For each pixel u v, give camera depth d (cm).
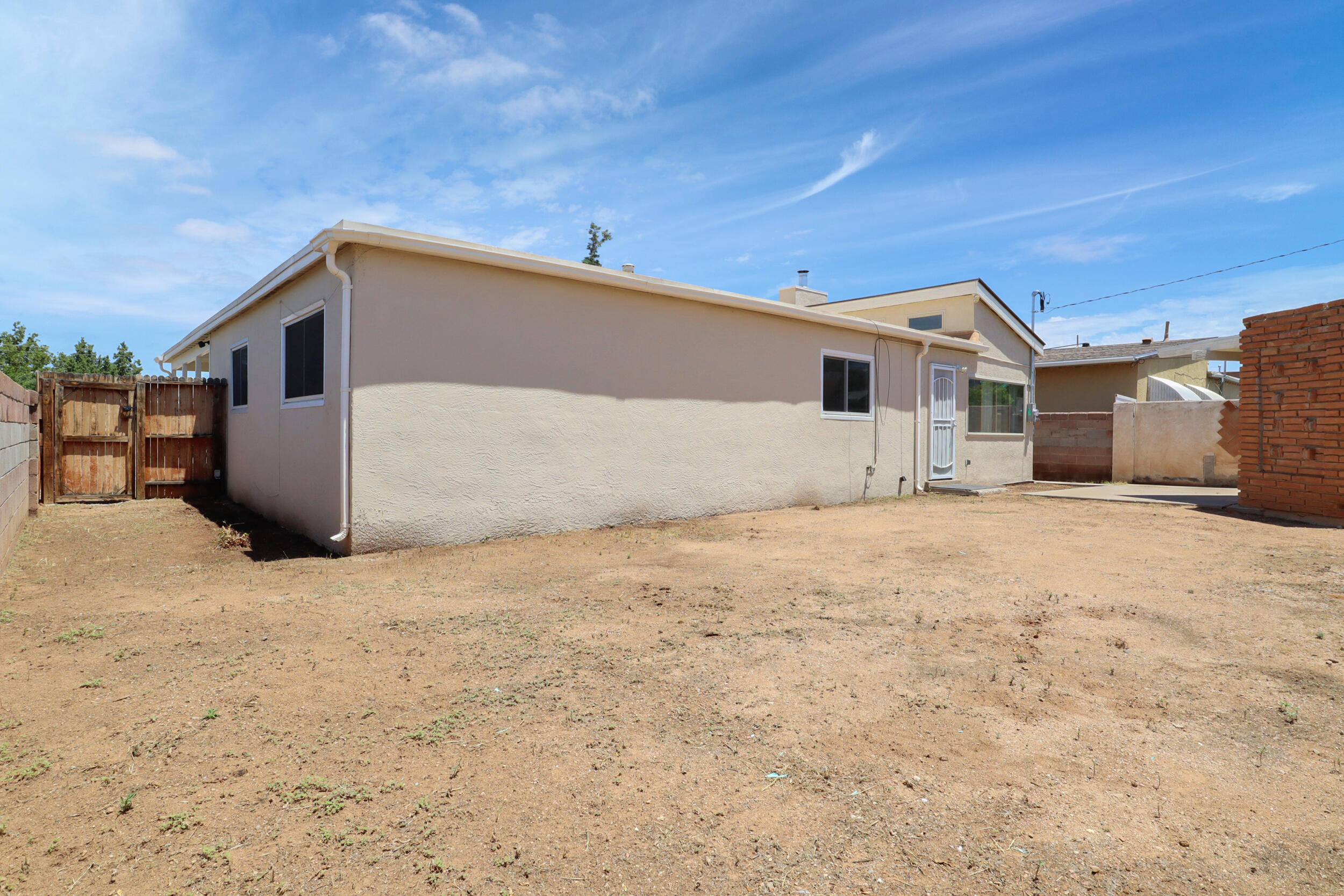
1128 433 1570
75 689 331
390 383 655
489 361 721
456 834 220
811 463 1079
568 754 272
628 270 1116
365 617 451
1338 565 609
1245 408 976
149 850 212
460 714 307
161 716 302
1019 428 1605
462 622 441
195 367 1506
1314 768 262
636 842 216
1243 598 502
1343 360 830
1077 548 700
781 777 255
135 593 512
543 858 208
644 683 344
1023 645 402
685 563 630
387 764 264
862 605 487
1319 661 376
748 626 436
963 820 228
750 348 988
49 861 206
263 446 923
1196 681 347
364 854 210
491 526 725
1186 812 233
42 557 654
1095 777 255
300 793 242
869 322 1141
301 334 782
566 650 389
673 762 266
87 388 1058
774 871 203
